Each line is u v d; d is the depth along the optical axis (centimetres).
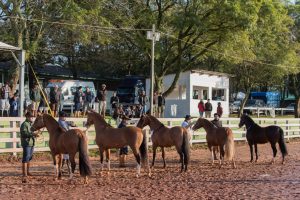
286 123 3588
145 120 1928
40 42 3878
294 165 2075
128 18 3653
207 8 3641
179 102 4166
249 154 2547
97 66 5162
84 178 1509
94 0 3331
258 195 1334
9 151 2003
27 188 1422
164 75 4156
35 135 1554
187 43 3831
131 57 4691
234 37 3750
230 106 5581
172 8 3841
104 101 2952
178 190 1409
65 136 1507
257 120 3297
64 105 3647
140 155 1678
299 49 4981
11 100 2706
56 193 1346
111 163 2047
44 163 1973
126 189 1419
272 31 4488
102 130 1694
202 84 4281
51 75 4978
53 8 3322
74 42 3966
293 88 5541
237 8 3447
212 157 2017
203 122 2016
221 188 1451
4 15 3403
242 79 5412
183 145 1820
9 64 4422
